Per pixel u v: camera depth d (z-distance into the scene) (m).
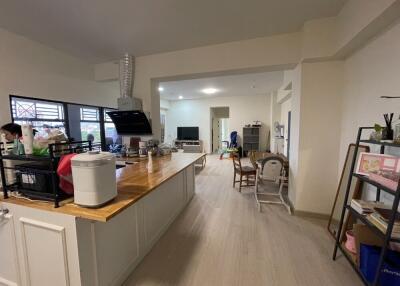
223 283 1.66
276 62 2.80
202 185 4.53
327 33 2.39
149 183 1.73
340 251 2.06
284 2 2.09
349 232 1.93
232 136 8.41
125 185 1.67
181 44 3.12
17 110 3.02
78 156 1.20
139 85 3.66
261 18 2.39
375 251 1.52
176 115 9.48
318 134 2.68
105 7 2.18
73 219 1.19
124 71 3.54
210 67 3.16
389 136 1.59
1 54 2.67
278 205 3.30
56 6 2.15
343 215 1.91
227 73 3.27
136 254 1.89
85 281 1.28
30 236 1.32
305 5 2.14
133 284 1.67
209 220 2.80
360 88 2.18
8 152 1.44
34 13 2.29
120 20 2.45
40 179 1.31
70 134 3.97
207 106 8.99
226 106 8.70
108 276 1.52
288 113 5.69
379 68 1.87
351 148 2.31
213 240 2.30
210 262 1.92
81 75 3.85
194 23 2.52
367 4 1.73
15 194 1.40
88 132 4.41
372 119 1.98
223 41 3.01
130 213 1.80
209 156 8.65
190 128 9.19
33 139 1.36
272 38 2.81
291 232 2.44
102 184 1.21
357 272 1.59
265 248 2.13
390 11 1.52
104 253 1.47
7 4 2.10
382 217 1.41
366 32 1.86
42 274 1.34
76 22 2.50
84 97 4.07
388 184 1.37
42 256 1.31
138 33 2.77
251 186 4.39
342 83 2.55
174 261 1.95
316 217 2.78
